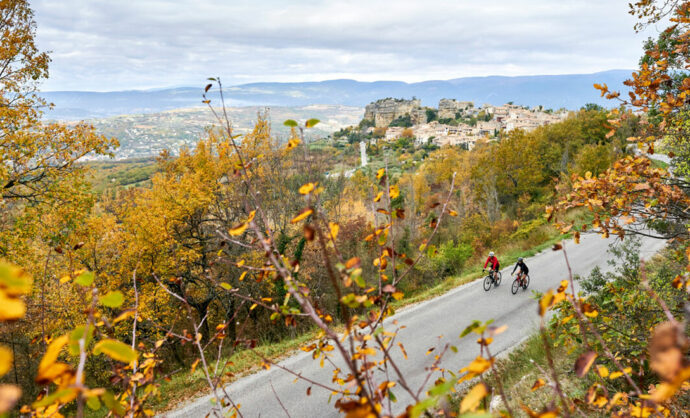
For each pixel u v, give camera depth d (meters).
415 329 13.40
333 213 23.67
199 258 20.42
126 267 17.61
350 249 21.03
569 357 8.54
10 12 12.16
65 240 10.05
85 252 15.55
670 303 4.72
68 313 12.06
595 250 20.92
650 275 6.75
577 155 39.88
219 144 19.47
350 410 1.05
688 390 2.63
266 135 18.91
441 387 0.99
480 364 1.08
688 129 4.65
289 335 15.66
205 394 10.12
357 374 1.36
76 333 0.94
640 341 4.43
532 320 13.01
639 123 4.73
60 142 12.58
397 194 1.99
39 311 8.06
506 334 12.16
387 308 2.04
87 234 12.18
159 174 20.89
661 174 4.51
